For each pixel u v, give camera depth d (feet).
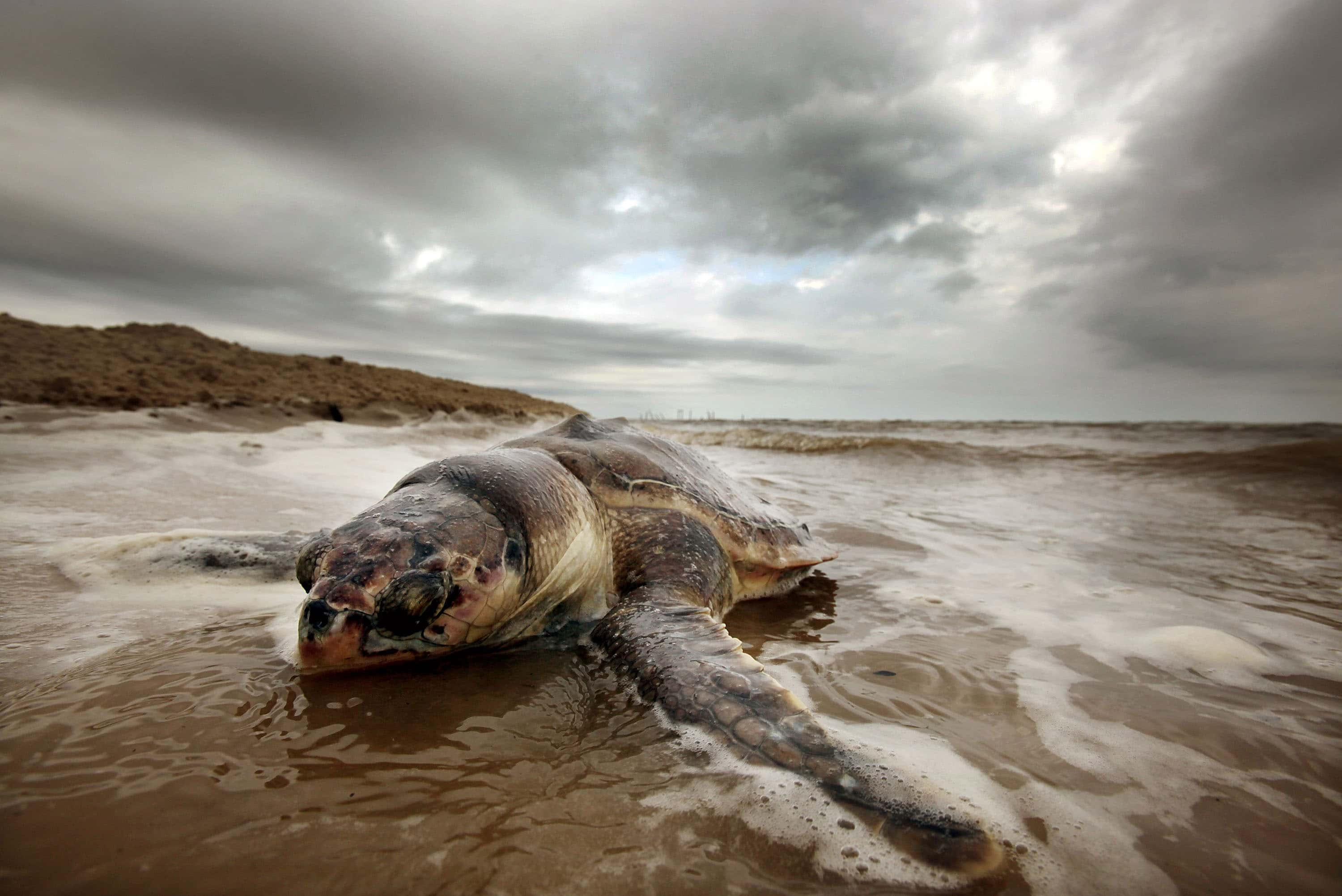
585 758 1.02
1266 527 3.52
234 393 8.63
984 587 2.35
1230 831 0.92
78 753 0.95
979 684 1.45
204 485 3.52
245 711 1.11
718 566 1.93
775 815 0.88
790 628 1.89
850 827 0.85
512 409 17.34
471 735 1.08
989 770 1.06
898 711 1.30
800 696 1.37
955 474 6.19
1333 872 0.83
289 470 4.33
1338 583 2.38
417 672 1.31
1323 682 1.49
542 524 1.53
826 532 3.33
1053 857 0.84
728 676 1.18
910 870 0.79
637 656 1.30
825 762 0.97
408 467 5.01
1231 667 1.55
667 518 1.94
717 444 10.44
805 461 7.52
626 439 2.25
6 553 2.04
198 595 1.74
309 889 0.71
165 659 1.31
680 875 0.77
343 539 1.31
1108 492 4.93
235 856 0.75
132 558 1.94
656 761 1.01
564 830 0.84
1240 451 5.90
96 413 5.57
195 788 0.88
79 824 0.79
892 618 1.99
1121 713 1.30
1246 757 1.13
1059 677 1.50
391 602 1.24
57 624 1.50
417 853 0.78
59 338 10.02
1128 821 0.93
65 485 3.21
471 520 1.39
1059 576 2.49
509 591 1.40
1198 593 2.25
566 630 1.64
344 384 12.55
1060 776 1.05
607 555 1.84
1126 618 1.97
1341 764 1.11
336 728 1.08
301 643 1.21
